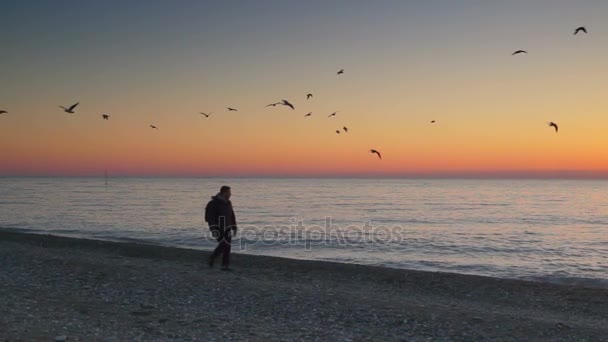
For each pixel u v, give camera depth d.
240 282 15.29
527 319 11.83
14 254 20.66
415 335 10.41
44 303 11.98
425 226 45.44
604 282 19.22
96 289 13.98
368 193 145.12
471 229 43.16
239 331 10.23
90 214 54.91
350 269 18.48
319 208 72.00
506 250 29.66
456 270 22.47
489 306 13.47
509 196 130.75
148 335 9.60
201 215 54.78
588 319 12.30
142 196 108.50
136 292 13.66
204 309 12.05
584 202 98.75
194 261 19.73
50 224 42.75
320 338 9.98
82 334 9.34
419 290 15.40
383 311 12.22
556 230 43.12
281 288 14.65
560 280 19.80
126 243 25.09
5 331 9.10
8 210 59.72
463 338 10.27
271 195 123.44
